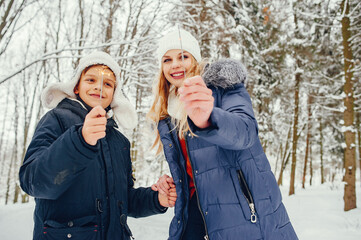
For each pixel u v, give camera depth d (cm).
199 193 129
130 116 186
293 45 1059
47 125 125
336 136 1612
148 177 1559
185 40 176
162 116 174
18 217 552
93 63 148
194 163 132
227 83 124
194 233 141
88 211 123
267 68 1020
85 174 125
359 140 1508
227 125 88
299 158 3195
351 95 735
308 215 674
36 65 1274
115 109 179
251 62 912
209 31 775
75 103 142
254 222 123
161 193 161
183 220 142
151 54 707
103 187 130
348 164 719
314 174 3625
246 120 101
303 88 1417
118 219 133
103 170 133
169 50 178
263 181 131
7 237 457
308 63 1134
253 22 920
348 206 697
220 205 125
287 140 1856
